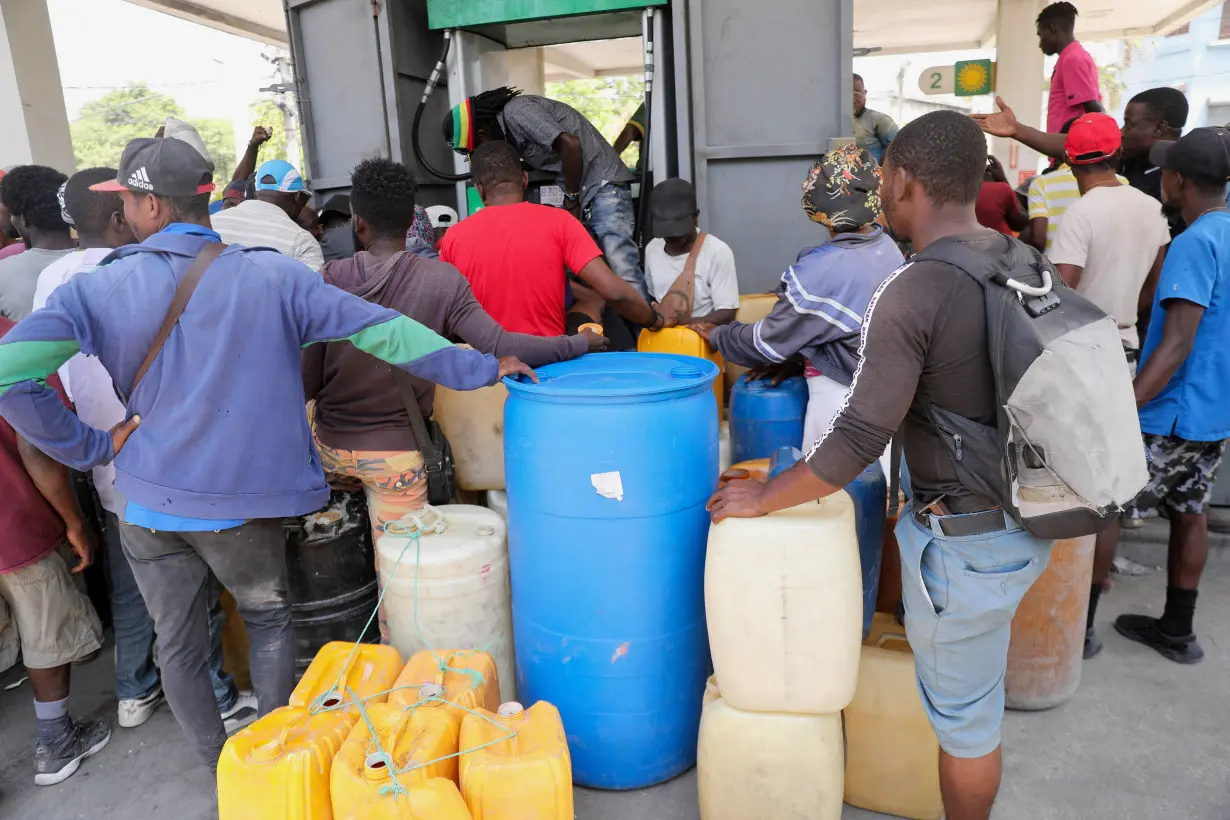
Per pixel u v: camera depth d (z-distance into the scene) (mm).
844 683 1887
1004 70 8008
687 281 3293
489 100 3963
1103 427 1476
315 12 4418
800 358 2855
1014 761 2336
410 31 4395
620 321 3504
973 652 1726
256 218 2967
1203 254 2434
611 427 2002
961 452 1599
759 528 1838
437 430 2568
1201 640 2947
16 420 1740
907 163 1637
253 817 1699
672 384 2049
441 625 2256
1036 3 7809
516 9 4023
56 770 2453
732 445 2938
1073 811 2137
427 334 2041
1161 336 2639
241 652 2816
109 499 2529
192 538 1966
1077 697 2631
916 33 10109
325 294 1962
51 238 2842
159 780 2447
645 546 2080
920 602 1737
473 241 2838
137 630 2668
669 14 3984
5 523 2287
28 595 2363
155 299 1822
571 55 6906
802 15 3695
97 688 2973
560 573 2123
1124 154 3793
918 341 1542
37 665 2400
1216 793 2184
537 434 2072
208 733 2191
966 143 1598
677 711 2238
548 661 2211
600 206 3760
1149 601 3225
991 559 1640
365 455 2459
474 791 1666
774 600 1846
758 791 1953
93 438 1851
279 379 1938
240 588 2070
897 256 2521
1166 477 2703
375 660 2066
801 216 3889
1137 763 2311
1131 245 2902
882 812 2152
